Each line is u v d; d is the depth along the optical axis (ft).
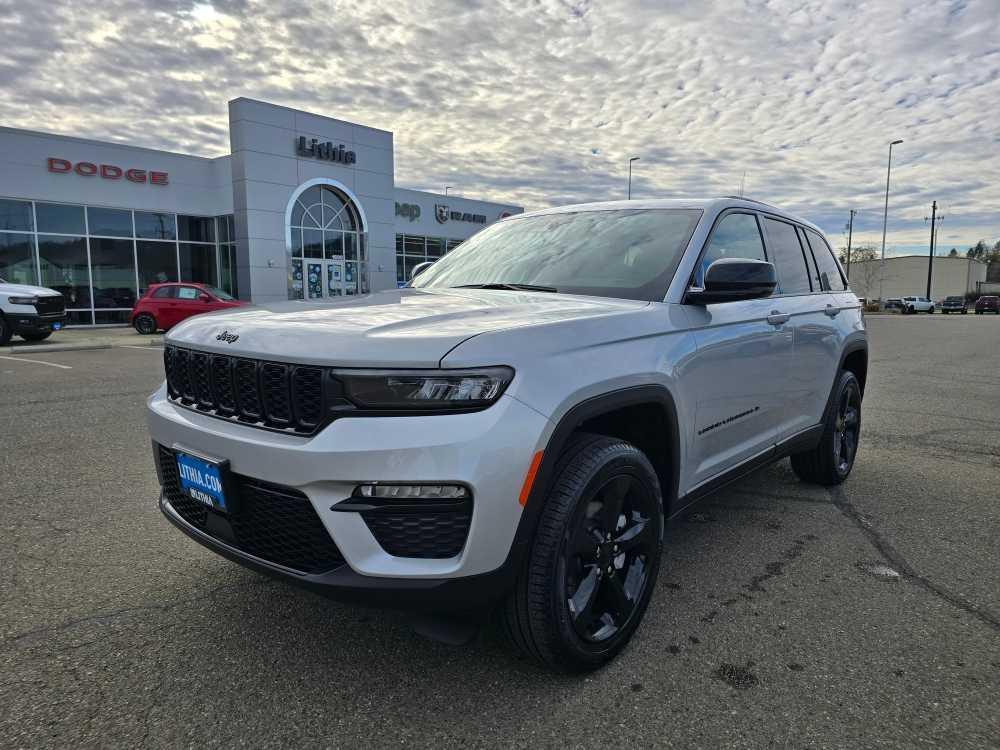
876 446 18.83
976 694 7.20
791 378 12.00
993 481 15.31
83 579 9.87
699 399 9.14
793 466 14.97
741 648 8.13
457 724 6.66
